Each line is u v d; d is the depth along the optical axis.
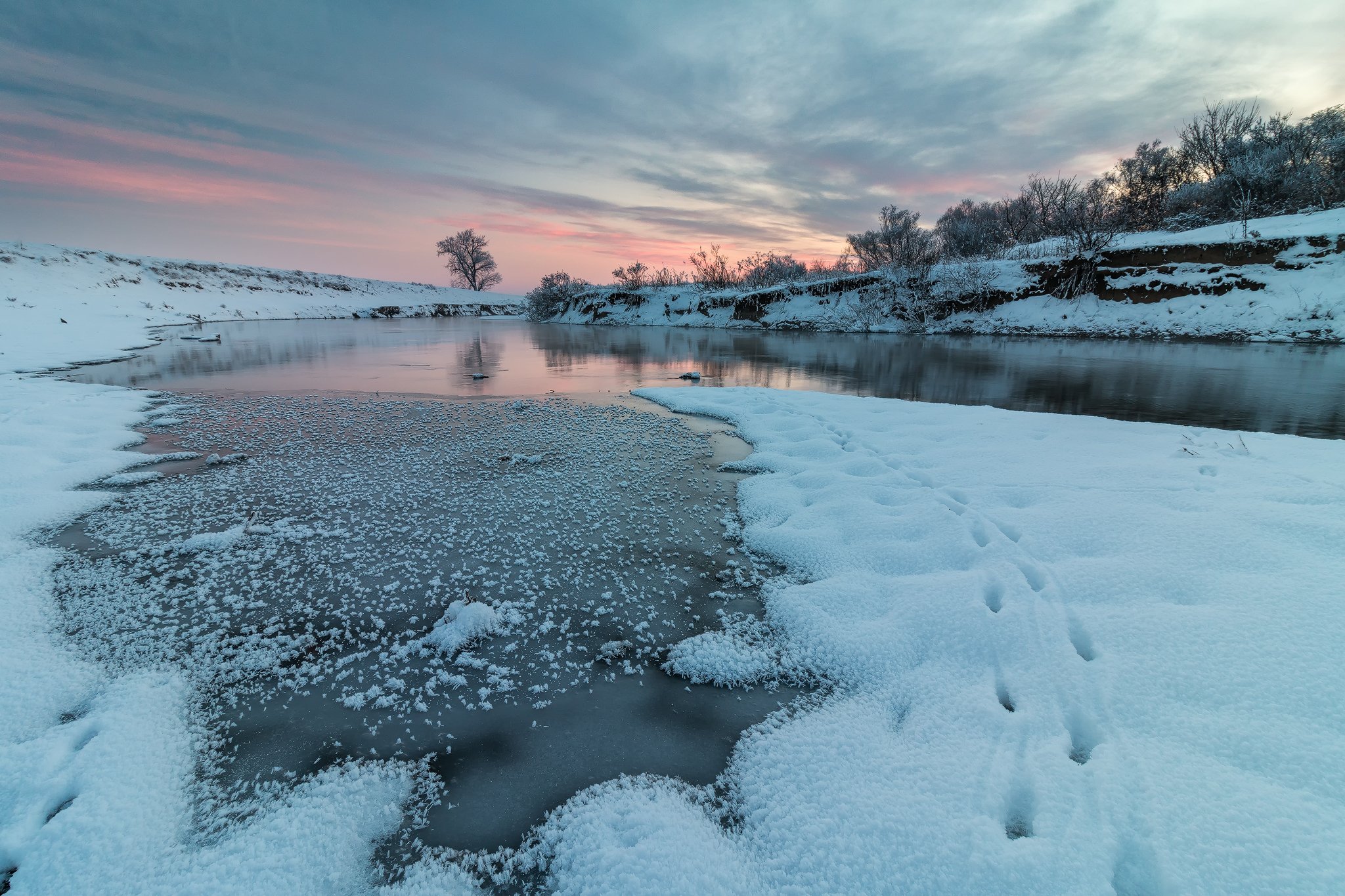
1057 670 2.63
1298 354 14.06
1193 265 19.33
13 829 1.99
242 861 1.89
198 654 3.03
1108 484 4.78
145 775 2.24
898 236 27.55
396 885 1.84
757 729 2.51
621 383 12.38
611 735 2.50
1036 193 31.59
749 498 5.11
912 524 4.27
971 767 2.16
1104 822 1.88
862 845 1.90
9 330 21.27
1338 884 1.61
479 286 76.62
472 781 2.25
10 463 5.86
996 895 1.69
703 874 1.83
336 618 3.38
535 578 3.83
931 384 11.49
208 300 41.41
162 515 4.85
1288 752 2.08
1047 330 21.48
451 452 6.76
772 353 18.31
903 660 2.89
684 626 3.34
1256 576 3.16
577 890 1.80
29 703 2.62
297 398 10.34
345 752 2.40
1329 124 22.38
